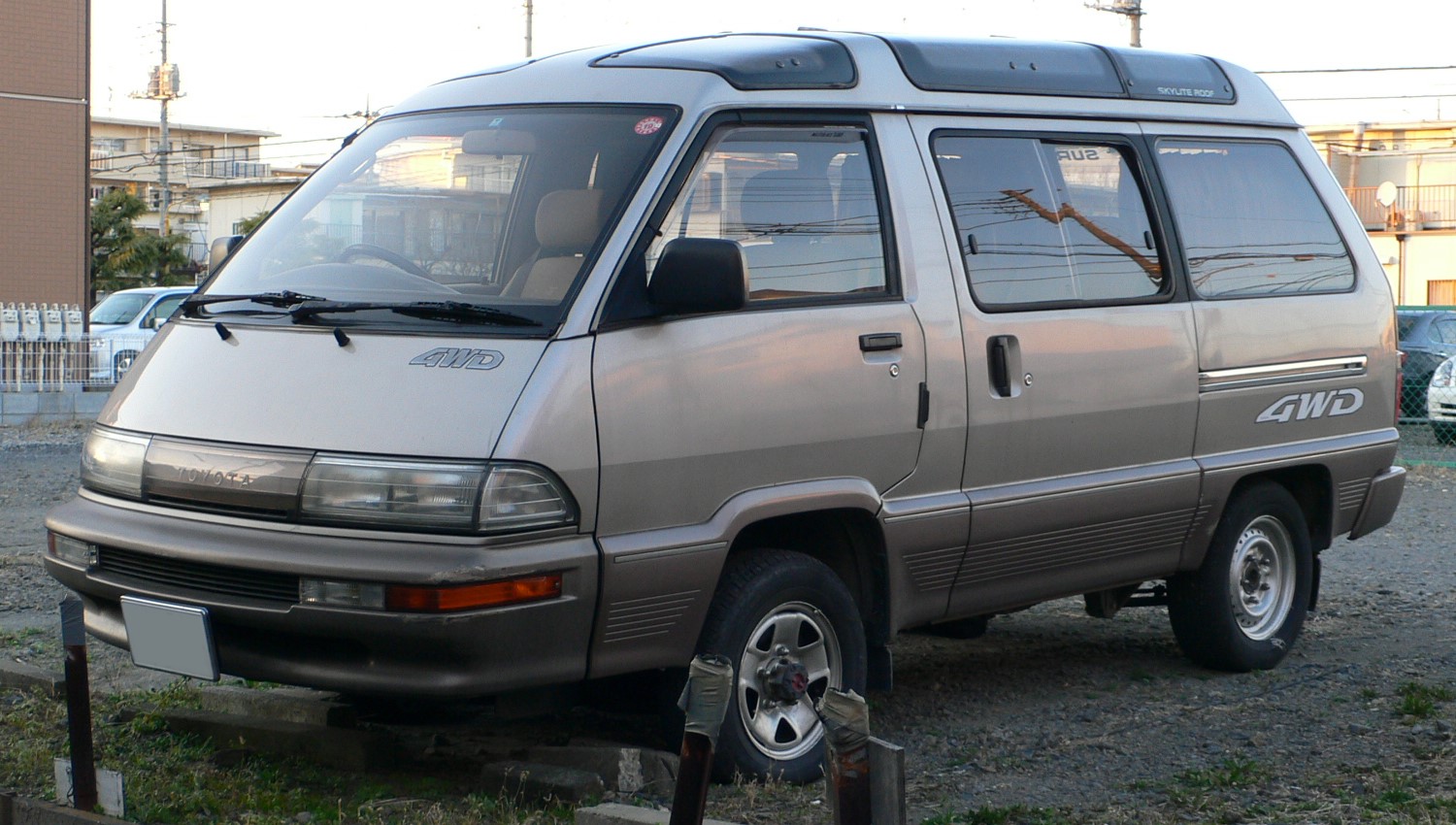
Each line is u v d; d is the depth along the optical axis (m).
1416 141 46.03
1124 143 6.18
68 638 4.48
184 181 77.44
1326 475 6.95
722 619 4.73
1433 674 6.76
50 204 23.06
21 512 11.56
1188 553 6.42
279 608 4.31
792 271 4.96
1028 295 5.63
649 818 4.16
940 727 5.89
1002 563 5.61
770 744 4.93
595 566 4.37
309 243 5.23
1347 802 4.75
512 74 5.50
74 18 23.12
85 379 19.41
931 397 5.24
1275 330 6.59
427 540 4.19
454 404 4.30
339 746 5.14
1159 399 6.06
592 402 4.38
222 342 4.84
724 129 4.91
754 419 4.75
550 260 4.63
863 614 5.32
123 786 4.54
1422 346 19.67
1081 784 5.12
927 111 5.48
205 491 4.50
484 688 4.24
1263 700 6.29
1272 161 6.89
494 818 4.59
